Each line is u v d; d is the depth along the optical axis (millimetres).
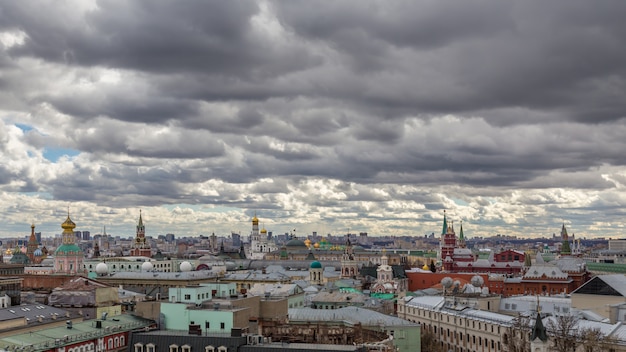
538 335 184625
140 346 176125
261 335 191750
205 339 173000
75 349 179500
